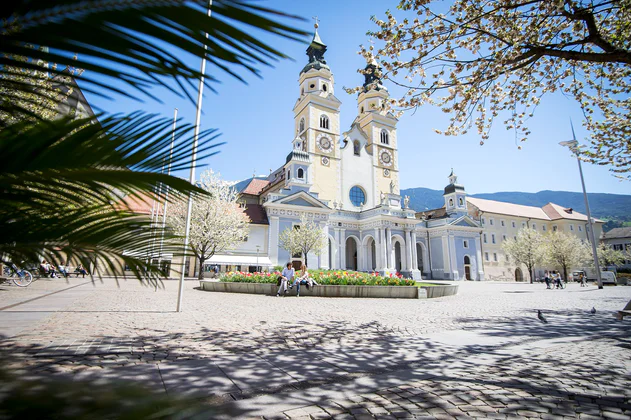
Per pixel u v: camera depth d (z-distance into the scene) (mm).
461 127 9625
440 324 9547
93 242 1443
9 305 10578
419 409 3664
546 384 4531
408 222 49531
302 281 18016
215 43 896
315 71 52875
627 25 7707
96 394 858
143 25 814
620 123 10336
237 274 21453
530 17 8031
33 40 767
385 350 6297
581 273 42312
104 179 1249
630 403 3928
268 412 3473
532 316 11688
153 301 13531
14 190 1226
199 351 5738
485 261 60656
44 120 1134
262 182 59750
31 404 753
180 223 30844
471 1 7781
